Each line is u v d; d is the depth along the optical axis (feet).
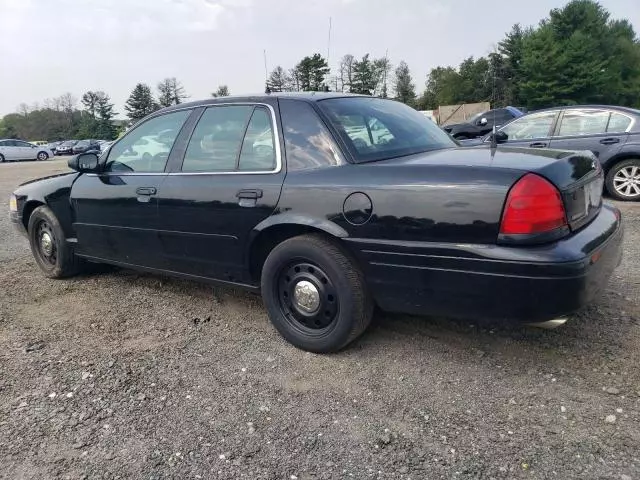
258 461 8.04
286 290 11.48
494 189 8.91
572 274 8.58
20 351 11.91
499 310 9.14
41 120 316.40
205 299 14.83
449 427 8.65
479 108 117.39
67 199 15.87
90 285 16.44
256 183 11.46
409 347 11.34
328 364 10.85
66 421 9.19
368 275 10.27
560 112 27.94
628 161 26.35
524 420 8.72
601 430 8.38
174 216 12.91
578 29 194.59
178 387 10.19
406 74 241.35
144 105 278.46
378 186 9.91
